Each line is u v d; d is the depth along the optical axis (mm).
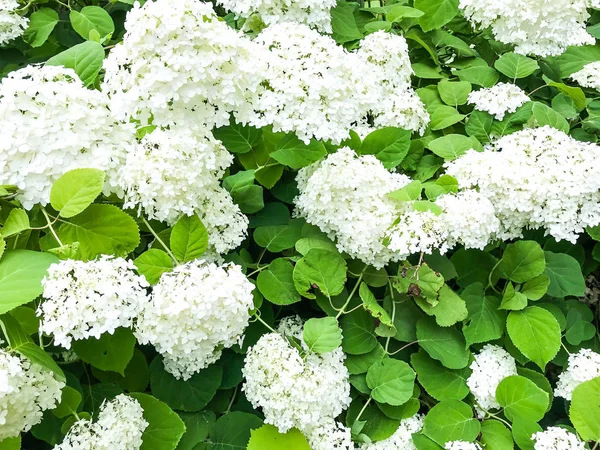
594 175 872
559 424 895
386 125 1037
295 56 806
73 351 759
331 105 810
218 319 702
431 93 1178
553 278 951
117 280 632
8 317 629
